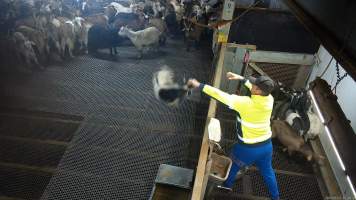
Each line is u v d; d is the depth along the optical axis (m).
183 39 11.27
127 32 9.22
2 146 6.12
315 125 6.56
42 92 7.68
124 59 9.52
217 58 7.03
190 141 6.47
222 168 4.82
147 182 5.61
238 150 4.55
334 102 4.22
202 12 10.79
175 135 6.61
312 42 8.07
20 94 7.54
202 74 8.89
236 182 5.76
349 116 6.10
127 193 5.43
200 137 6.56
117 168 5.84
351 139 3.92
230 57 7.64
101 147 6.24
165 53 10.08
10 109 7.04
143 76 8.62
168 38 11.27
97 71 8.77
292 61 8.15
